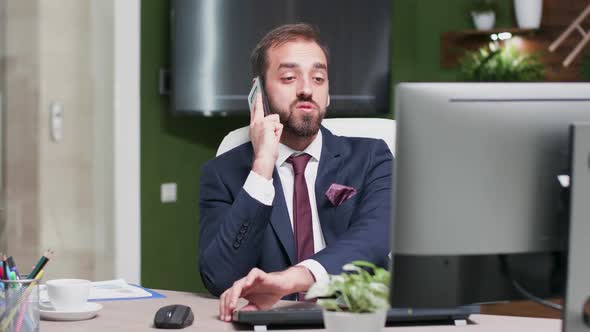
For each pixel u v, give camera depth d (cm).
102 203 430
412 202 139
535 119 142
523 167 142
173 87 457
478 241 141
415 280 140
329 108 495
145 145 456
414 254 140
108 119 430
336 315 153
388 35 506
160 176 467
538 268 144
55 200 407
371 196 225
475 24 534
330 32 492
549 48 528
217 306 204
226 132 510
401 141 140
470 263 141
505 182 141
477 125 140
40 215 399
